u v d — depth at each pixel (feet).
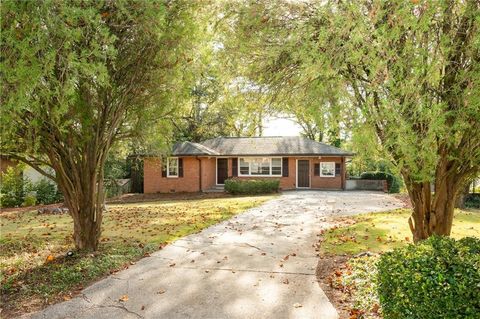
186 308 16.29
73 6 17.39
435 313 10.57
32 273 21.42
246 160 92.84
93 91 24.30
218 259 24.21
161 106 26.43
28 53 16.35
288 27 19.36
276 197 69.46
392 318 12.17
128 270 21.95
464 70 14.84
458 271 11.37
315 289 18.39
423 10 14.51
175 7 22.48
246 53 21.65
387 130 15.37
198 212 49.83
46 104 18.93
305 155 87.76
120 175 89.20
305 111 20.40
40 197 68.90
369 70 15.78
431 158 15.12
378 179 90.79
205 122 99.55
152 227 37.81
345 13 15.71
